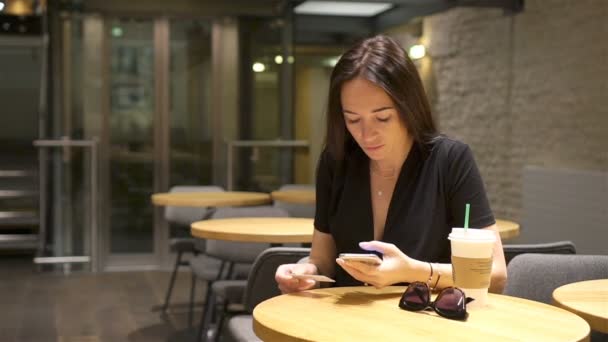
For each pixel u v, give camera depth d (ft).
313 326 5.31
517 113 23.08
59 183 25.16
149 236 26.16
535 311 5.77
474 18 24.86
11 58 28.30
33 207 29.01
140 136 26.04
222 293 12.46
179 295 21.26
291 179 26.96
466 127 25.54
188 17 26.09
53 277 24.06
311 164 27.25
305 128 27.27
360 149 7.14
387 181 6.97
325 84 27.53
